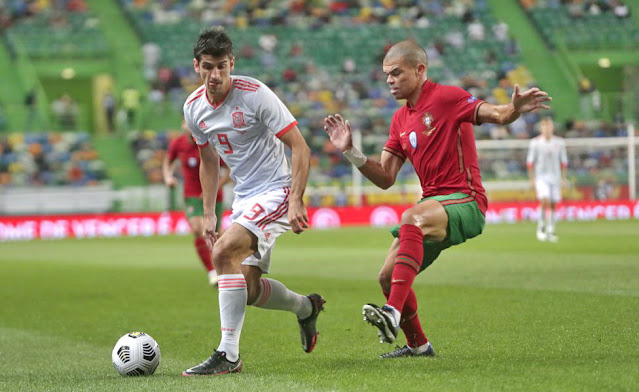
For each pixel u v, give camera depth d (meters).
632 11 136.38
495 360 19.22
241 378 18.14
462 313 28.23
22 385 18.50
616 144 105.12
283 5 131.88
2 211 93.88
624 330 23.06
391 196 103.38
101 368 21.09
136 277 46.56
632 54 131.00
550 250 55.16
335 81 120.00
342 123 20.11
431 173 20.14
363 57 125.12
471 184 19.86
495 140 110.38
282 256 57.00
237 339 19.42
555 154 65.19
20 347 25.41
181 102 113.75
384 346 22.80
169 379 18.34
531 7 135.88
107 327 29.05
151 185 103.81
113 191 97.19
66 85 125.69
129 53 120.69
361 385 16.64
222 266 19.52
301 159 19.39
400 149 21.09
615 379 16.08
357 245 67.12
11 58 117.12
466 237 19.75
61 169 102.56
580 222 92.25
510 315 27.19
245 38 125.19
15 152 102.62
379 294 35.56
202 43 19.11
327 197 101.50
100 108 126.56
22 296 39.16
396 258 18.89
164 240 81.81
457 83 122.38
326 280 41.56
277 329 26.77
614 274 39.03
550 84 125.19
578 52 130.00
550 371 17.19
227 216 91.75
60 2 125.50
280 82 118.69
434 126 19.84
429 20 132.62
